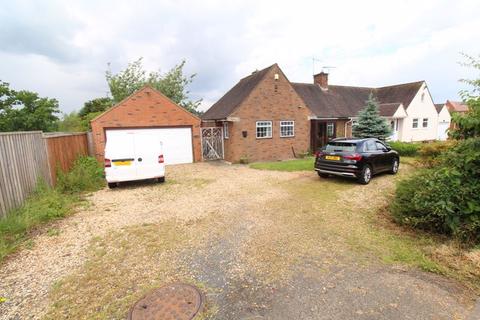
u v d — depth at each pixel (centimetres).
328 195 734
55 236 482
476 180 420
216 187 867
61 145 896
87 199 744
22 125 1986
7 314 277
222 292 309
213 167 1351
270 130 1611
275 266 363
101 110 3328
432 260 367
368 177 870
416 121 2422
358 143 872
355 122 1961
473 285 309
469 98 448
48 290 319
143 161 892
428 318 258
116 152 864
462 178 426
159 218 574
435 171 483
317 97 2112
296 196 728
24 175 615
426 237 447
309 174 1062
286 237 459
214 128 1641
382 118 1770
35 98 2094
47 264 381
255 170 1219
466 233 409
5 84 1955
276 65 1595
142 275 349
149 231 500
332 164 888
